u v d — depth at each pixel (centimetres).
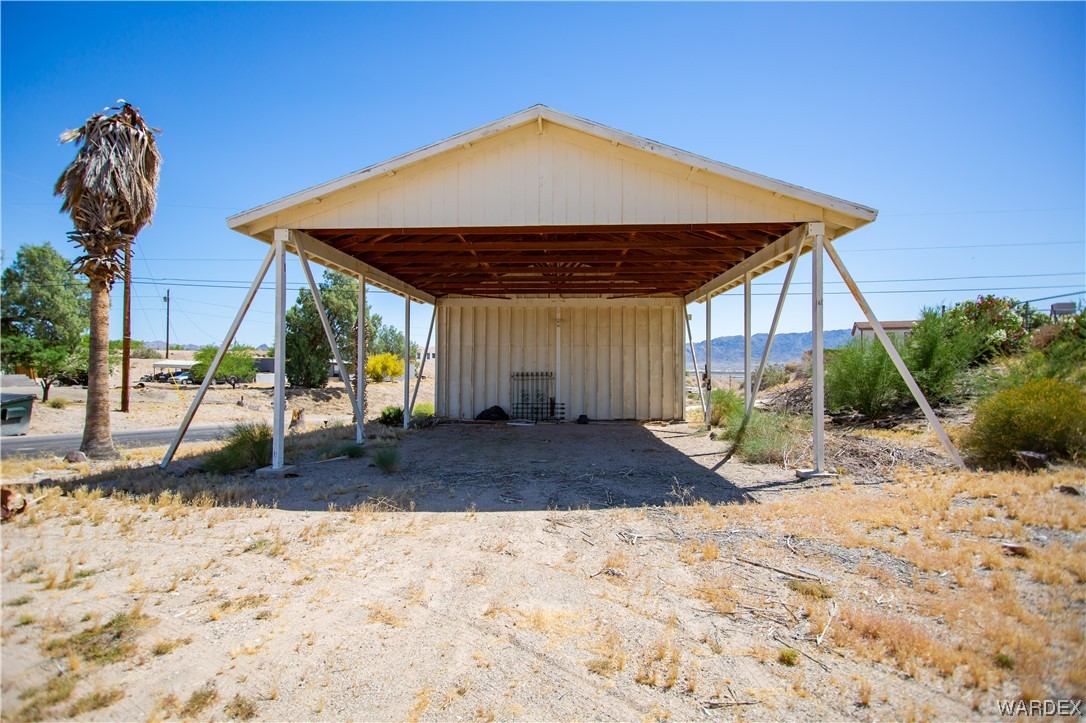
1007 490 518
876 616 305
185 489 630
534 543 454
